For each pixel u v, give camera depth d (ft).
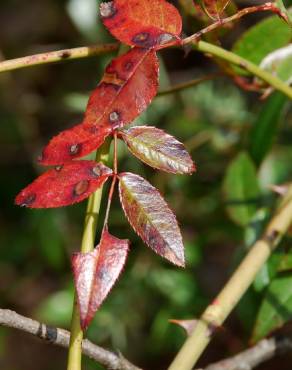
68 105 2.69
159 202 1.17
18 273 2.93
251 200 1.82
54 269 2.90
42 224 2.67
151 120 2.55
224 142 2.37
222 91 2.61
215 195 2.38
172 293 2.44
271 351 1.57
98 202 1.24
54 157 1.16
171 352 2.84
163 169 1.18
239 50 1.60
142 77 1.18
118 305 2.48
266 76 1.43
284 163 2.31
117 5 1.20
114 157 1.18
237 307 1.69
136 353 2.83
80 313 1.11
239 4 2.18
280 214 1.49
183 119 2.50
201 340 1.37
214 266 2.92
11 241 2.86
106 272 1.13
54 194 1.15
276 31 1.58
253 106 2.59
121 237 2.42
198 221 2.44
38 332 1.27
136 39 1.19
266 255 1.45
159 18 1.20
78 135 1.17
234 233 2.35
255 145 1.89
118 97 1.18
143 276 2.46
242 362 1.56
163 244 1.15
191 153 2.45
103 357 1.33
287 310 1.52
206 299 2.46
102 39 2.76
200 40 1.38
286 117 2.37
